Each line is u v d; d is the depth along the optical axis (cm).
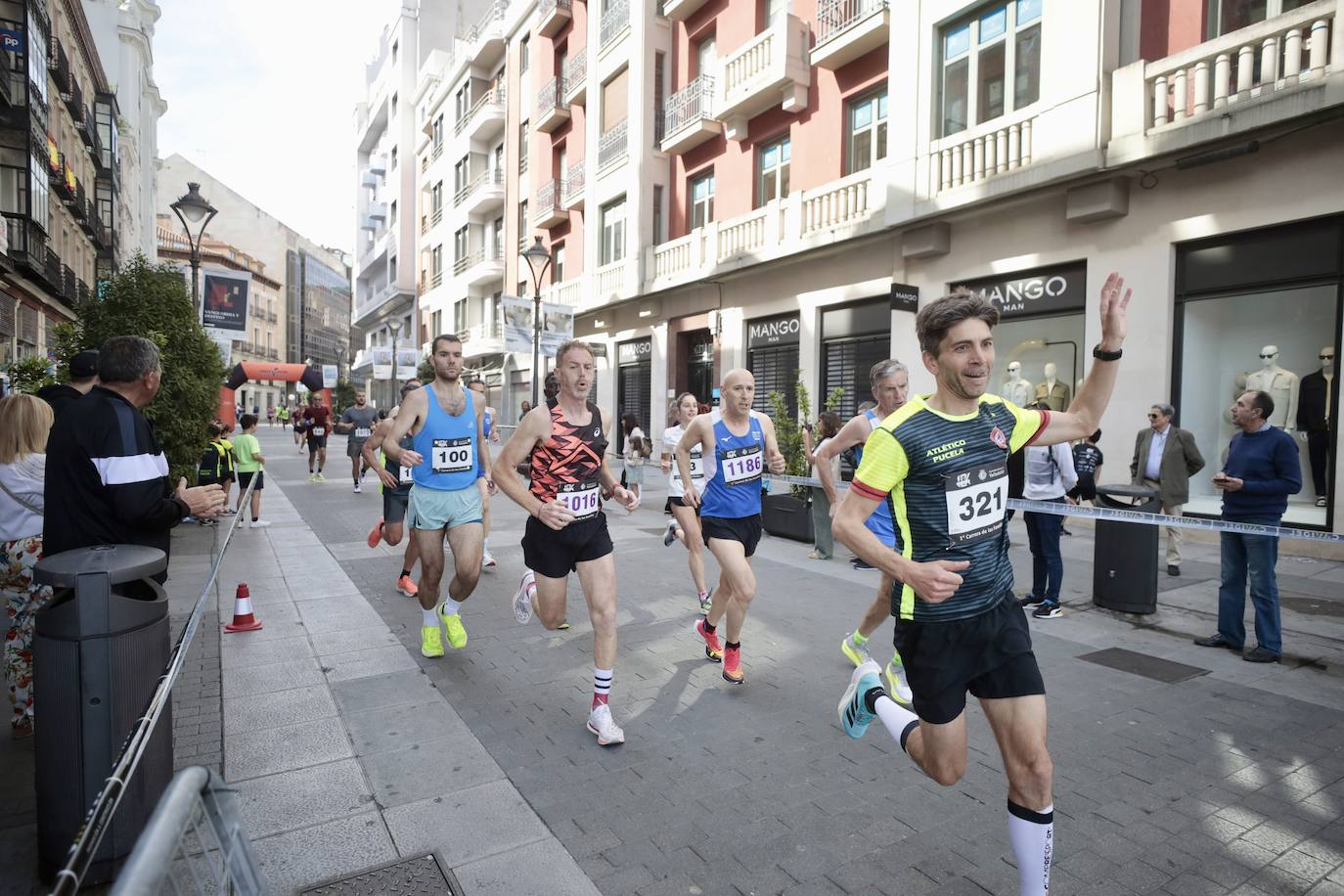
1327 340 838
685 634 543
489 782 324
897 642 236
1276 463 491
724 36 1788
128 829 247
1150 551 598
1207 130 868
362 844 276
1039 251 1088
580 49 2423
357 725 380
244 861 143
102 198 2781
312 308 10225
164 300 919
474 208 3344
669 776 331
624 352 2198
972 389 222
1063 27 1009
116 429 289
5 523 347
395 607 606
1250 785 325
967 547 225
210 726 377
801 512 931
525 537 394
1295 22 802
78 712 241
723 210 1781
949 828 291
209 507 317
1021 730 216
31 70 1573
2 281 1569
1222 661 491
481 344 3262
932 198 1191
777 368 1609
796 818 297
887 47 1355
